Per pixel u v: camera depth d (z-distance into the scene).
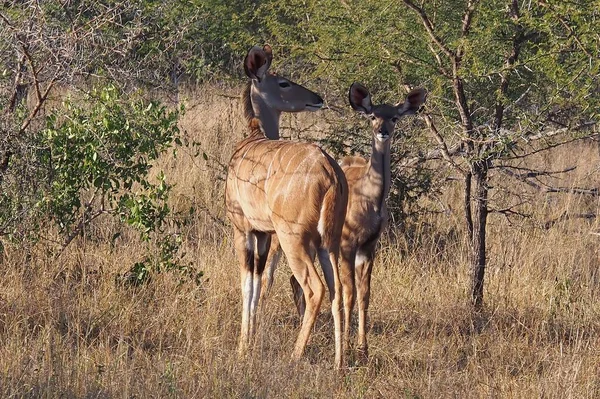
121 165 20.02
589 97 19.91
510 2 20.45
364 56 21.06
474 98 22.19
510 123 22.48
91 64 19.59
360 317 18.66
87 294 19.03
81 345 16.41
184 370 15.60
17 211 19.62
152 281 20.03
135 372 15.19
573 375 15.88
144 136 19.83
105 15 19.61
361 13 21.22
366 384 16.02
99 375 14.83
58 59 18.95
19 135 19.41
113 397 14.10
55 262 20.16
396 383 16.12
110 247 21.56
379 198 18.55
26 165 19.41
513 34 20.73
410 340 18.70
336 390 15.75
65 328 17.47
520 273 22.78
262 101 21.03
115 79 19.52
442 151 21.47
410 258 22.97
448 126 21.09
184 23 23.61
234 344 18.00
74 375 14.55
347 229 18.55
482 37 20.00
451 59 20.58
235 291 20.31
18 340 15.90
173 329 18.00
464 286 21.92
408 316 20.30
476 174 21.17
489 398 15.39
